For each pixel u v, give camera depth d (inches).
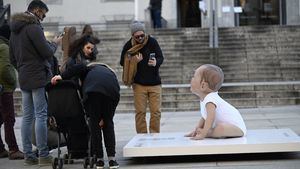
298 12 1502.2
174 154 350.0
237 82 949.8
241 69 994.7
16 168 362.0
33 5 372.2
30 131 373.4
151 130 427.5
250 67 997.8
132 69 413.1
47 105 348.8
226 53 1049.5
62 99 334.6
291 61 1008.2
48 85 337.1
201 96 375.9
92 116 335.3
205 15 1334.9
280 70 983.0
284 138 368.5
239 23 1533.0
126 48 420.5
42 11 374.6
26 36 361.7
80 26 1537.9
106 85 332.2
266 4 1536.7
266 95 794.2
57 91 335.6
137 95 419.5
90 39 351.3
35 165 371.2
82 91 338.0
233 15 1496.1
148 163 358.3
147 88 418.9
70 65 339.9
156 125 425.7
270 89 799.7
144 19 1359.5
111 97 334.3
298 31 1112.2
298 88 799.1
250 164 339.9
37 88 362.0
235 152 346.9
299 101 790.5
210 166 338.0
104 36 1148.5
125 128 573.0
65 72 339.3
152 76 418.6
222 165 339.9
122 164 358.0
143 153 352.2
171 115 701.3
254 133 402.0
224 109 373.1
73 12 1599.4
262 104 787.4
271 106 780.6
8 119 398.0
